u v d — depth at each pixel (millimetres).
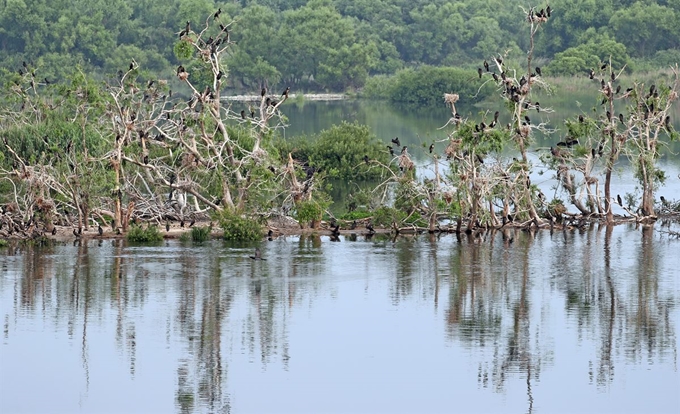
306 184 94750
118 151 91250
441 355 63219
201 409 55938
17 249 86562
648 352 63781
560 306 72125
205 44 94750
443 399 57250
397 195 97125
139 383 59188
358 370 60938
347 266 82062
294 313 70188
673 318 69562
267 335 66188
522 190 97062
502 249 88188
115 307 71125
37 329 66875
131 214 92688
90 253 85250
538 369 61125
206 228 90688
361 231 95000
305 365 61656
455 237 93250
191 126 93938
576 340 65688
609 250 87938
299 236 93000
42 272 79250
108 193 95312
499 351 63938
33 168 91562
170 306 71438
